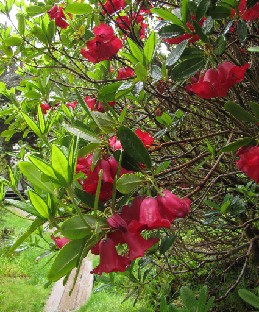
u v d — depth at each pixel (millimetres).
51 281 410
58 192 454
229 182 1045
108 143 497
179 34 597
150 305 1970
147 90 827
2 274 3102
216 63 606
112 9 982
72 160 409
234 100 930
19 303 2568
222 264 1537
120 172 507
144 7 1040
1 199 595
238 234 1396
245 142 531
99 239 433
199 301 567
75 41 1064
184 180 957
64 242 589
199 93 576
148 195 462
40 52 1014
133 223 429
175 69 613
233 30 798
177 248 1508
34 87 1062
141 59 645
